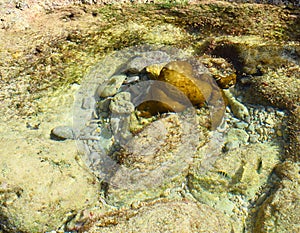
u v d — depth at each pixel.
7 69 0.97
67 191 0.81
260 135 0.93
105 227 0.78
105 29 1.05
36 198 0.79
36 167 0.82
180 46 1.04
